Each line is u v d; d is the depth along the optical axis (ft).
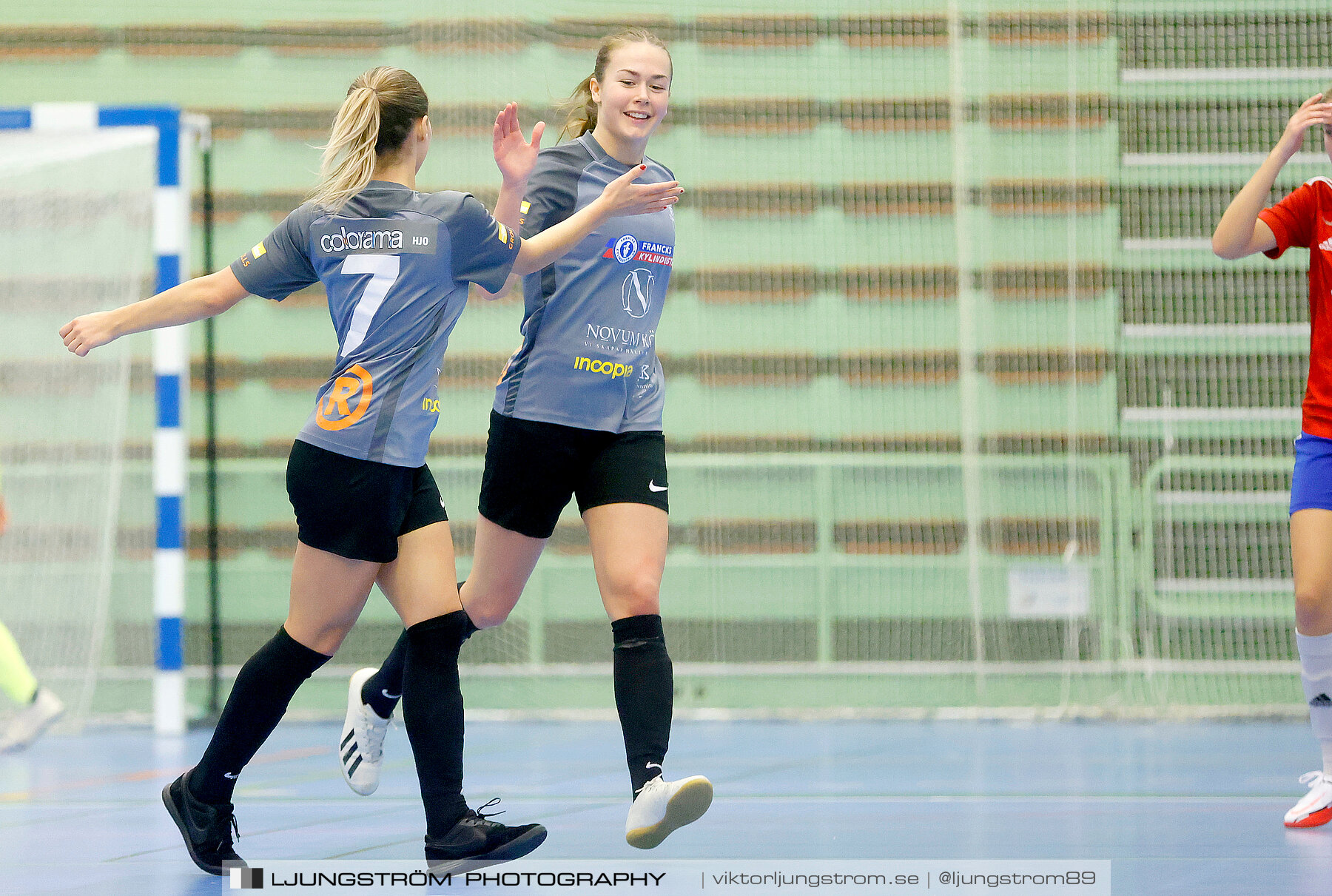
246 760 31.65
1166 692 77.20
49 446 76.18
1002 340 80.84
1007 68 81.46
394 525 30.30
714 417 82.12
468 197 30.30
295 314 82.43
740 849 34.83
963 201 81.66
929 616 79.92
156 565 70.59
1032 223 81.15
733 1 82.48
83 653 75.56
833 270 82.48
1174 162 80.23
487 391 81.10
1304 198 39.81
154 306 30.30
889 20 82.28
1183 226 80.07
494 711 77.46
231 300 30.71
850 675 79.10
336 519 29.73
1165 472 79.10
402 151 31.09
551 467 33.42
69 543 76.02
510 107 32.68
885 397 81.97
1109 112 80.69
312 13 82.64
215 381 82.17
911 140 82.17
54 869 33.22
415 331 30.01
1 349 76.13
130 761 58.95
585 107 36.17
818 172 82.53
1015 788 47.32
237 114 82.84
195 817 31.65
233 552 81.41
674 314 82.48
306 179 82.48
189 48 82.99
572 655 79.46
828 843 35.68
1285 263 79.30
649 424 33.63
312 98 82.69
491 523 34.73
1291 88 79.10
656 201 31.50
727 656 80.07
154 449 73.05
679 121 82.53
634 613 31.91
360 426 29.53
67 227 76.02
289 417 82.02
